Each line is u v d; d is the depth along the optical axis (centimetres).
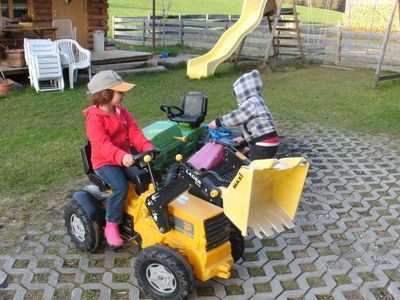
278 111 921
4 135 762
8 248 436
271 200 360
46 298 369
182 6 3959
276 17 1391
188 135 588
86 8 1520
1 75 1091
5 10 1330
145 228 374
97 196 414
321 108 946
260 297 371
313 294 375
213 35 1981
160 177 392
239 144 535
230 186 326
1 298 368
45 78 1077
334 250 436
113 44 1669
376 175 605
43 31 1285
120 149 379
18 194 545
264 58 1405
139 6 3862
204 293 374
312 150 693
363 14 2388
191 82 1227
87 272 400
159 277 354
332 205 523
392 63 1416
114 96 383
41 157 660
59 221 484
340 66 1492
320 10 3859
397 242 451
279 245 443
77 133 771
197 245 346
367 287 384
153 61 1476
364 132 784
